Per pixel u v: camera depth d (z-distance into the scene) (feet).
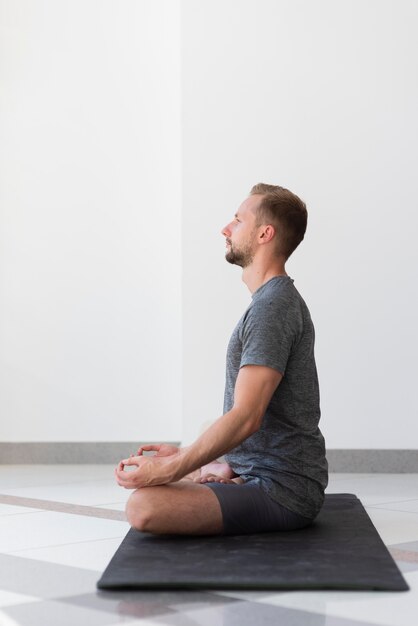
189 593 6.51
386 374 16.52
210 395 16.92
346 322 16.63
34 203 18.76
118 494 13.06
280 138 16.99
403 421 16.47
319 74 16.94
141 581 6.59
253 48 17.10
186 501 8.20
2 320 18.72
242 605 6.17
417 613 5.96
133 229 18.37
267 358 8.22
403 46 16.81
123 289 18.34
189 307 17.02
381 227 16.70
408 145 16.72
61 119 18.74
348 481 14.84
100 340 18.37
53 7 18.84
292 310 8.56
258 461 8.70
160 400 18.15
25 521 10.36
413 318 16.56
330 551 7.64
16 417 18.49
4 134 18.94
